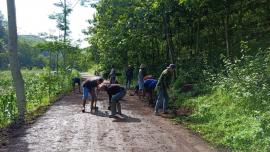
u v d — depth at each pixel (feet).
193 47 82.64
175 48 85.81
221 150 31.40
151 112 52.01
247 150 30.63
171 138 35.68
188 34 83.20
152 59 102.37
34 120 46.09
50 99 69.46
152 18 75.10
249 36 72.95
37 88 67.92
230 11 75.20
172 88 63.26
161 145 32.99
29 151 31.01
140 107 57.36
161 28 79.00
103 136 36.52
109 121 44.86
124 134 37.40
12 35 48.26
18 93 48.21
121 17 83.56
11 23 48.21
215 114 42.75
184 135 37.01
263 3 77.61
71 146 32.63
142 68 67.72
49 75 78.69
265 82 43.88
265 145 30.14
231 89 46.91
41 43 96.12
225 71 56.34
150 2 70.08
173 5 68.59
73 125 42.39
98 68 155.33
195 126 40.32
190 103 51.60
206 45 80.07
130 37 90.99
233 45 72.23
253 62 48.29
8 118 45.44
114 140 34.83
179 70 69.82
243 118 38.19
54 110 55.01
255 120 35.40
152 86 57.93
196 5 65.41
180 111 50.39
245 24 78.38
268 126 32.68
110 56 115.55
